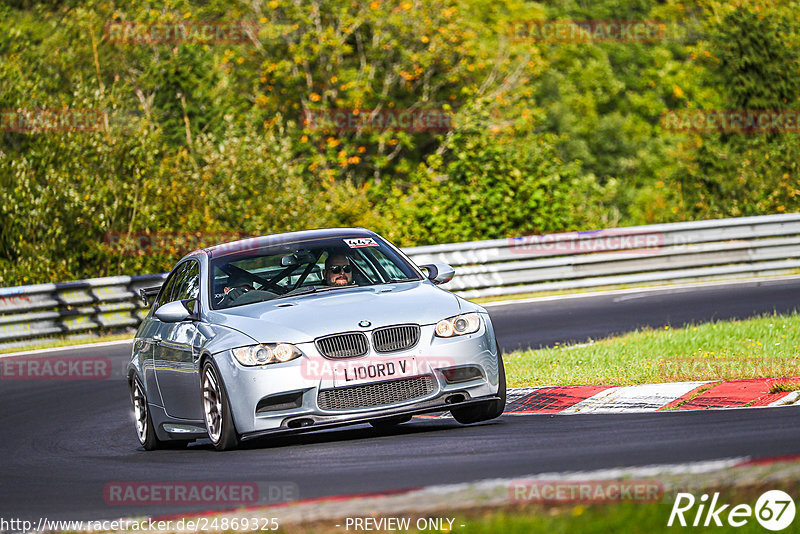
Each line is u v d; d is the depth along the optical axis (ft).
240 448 93.35
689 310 192.85
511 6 458.50
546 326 188.85
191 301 101.45
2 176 261.44
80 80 280.51
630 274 248.73
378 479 71.46
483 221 300.20
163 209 274.98
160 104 361.51
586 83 458.50
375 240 108.78
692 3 470.39
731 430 79.30
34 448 113.19
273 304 96.27
